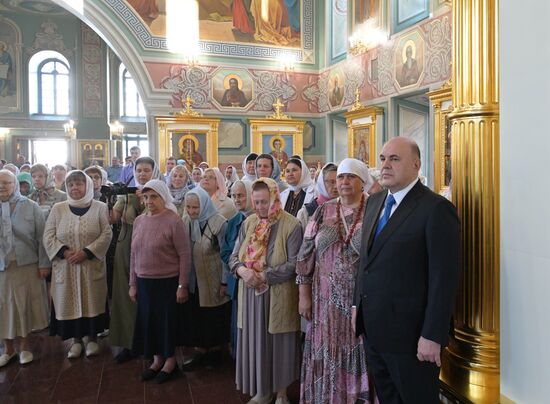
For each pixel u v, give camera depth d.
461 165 2.19
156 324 3.64
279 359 3.04
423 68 8.92
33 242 4.07
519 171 1.82
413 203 2.02
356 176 2.58
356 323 2.20
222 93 12.64
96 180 5.68
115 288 4.04
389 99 10.04
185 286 3.60
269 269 2.96
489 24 2.07
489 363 2.11
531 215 1.77
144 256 3.60
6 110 19.97
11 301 3.93
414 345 1.98
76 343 4.23
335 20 12.48
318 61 13.40
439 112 7.42
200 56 12.45
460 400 2.17
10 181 3.93
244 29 12.79
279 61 13.07
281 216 3.10
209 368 3.91
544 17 1.67
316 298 2.66
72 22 20.56
